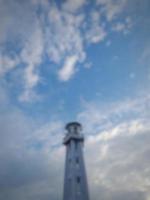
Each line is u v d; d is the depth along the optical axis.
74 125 74.75
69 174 61.31
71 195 55.59
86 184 58.72
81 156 65.94
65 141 71.31
